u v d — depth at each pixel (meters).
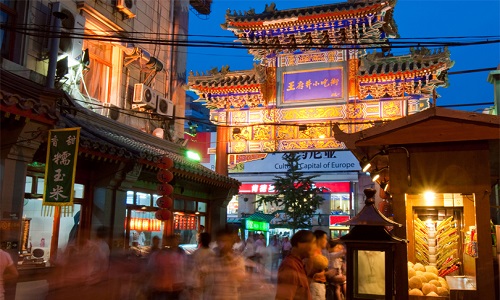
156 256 9.48
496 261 9.04
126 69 18.23
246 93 22.36
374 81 20.69
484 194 7.78
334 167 35.97
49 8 14.46
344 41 21.56
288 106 22.02
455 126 7.87
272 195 35.25
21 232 11.15
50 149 10.62
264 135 22.16
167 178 14.25
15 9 13.58
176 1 22.25
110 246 12.95
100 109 16.59
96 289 9.62
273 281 15.03
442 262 10.55
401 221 8.13
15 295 9.93
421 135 8.06
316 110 21.58
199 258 9.81
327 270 9.55
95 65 16.92
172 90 21.48
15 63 12.99
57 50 13.59
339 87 21.41
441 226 10.65
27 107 9.71
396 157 8.35
